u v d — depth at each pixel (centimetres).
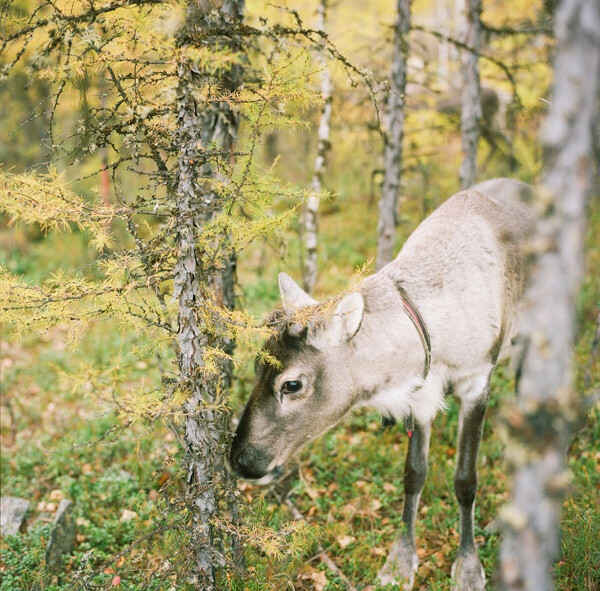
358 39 879
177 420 309
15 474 590
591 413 571
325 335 385
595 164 206
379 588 418
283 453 400
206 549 338
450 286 440
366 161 1004
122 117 312
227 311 320
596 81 188
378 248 736
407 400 423
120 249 336
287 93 312
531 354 198
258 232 333
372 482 557
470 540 442
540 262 195
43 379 782
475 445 446
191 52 274
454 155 1173
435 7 1720
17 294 295
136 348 338
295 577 417
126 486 540
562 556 421
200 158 326
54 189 295
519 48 854
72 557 469
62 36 282
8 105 1023
